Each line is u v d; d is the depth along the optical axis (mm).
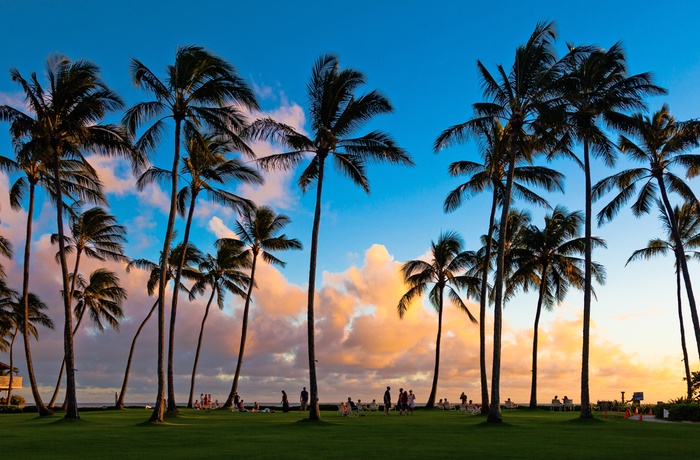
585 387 31922
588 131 31516
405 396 42062
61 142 32656
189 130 31766
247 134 32031
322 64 32125
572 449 17688
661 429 26656
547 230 48562
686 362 48188
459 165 39156
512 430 25391
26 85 31094
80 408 51906
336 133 32188
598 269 47344
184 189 40062
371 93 31500
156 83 30375
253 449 17516
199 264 55250
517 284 50031
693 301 37250
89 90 32125
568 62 30891
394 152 32312
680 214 48188
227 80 30797
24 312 36938
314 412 29656
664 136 37781
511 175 31328
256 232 52188
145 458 15258
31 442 19531
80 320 53875
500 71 31781
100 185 38156
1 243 44125
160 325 30234
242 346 50125
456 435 22734
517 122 31156
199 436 21969
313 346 30469
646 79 32344
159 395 29406
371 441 20141
